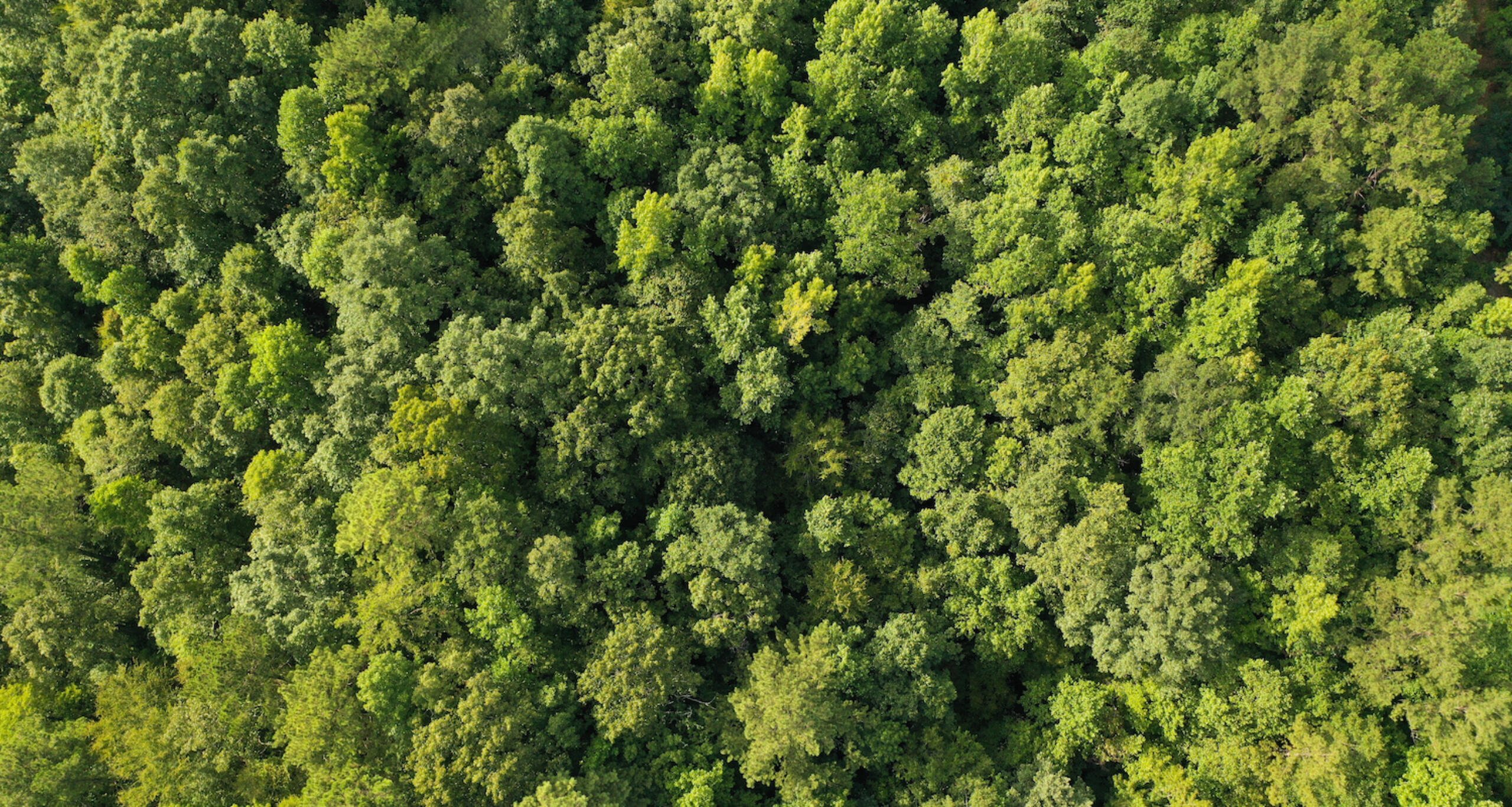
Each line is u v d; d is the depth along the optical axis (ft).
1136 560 150.61
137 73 176.65
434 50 181.16
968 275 171.22
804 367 175.94
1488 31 178.70
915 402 171.22
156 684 168.25
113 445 181.98
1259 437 147.23
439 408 157.17
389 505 151.53
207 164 175.83
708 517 159.84
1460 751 131.64
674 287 171.32
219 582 173.58
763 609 158.10
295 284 190.19
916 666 153.28
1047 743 153.38
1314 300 156.25
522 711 146.20
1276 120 156.56
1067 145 167.84
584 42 190.90
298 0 193.77
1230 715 143.74
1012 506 158.81
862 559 169.68
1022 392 160.66
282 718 154.81
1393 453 143.64
